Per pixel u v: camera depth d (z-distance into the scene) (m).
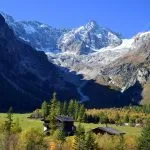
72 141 161.12
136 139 165.38
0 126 165.38
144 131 162.12
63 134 162.12
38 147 150.25
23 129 171.25
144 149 158.12
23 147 147.12
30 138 149.25
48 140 160.50
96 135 172.88
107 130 181.50
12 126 168.00
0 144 144.00
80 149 154.00
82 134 158.88
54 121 193.88
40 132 155.25
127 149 161.38
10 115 174.25
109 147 158.38
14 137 147.75
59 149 157.75
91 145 154.38
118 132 182.00
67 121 194.75
